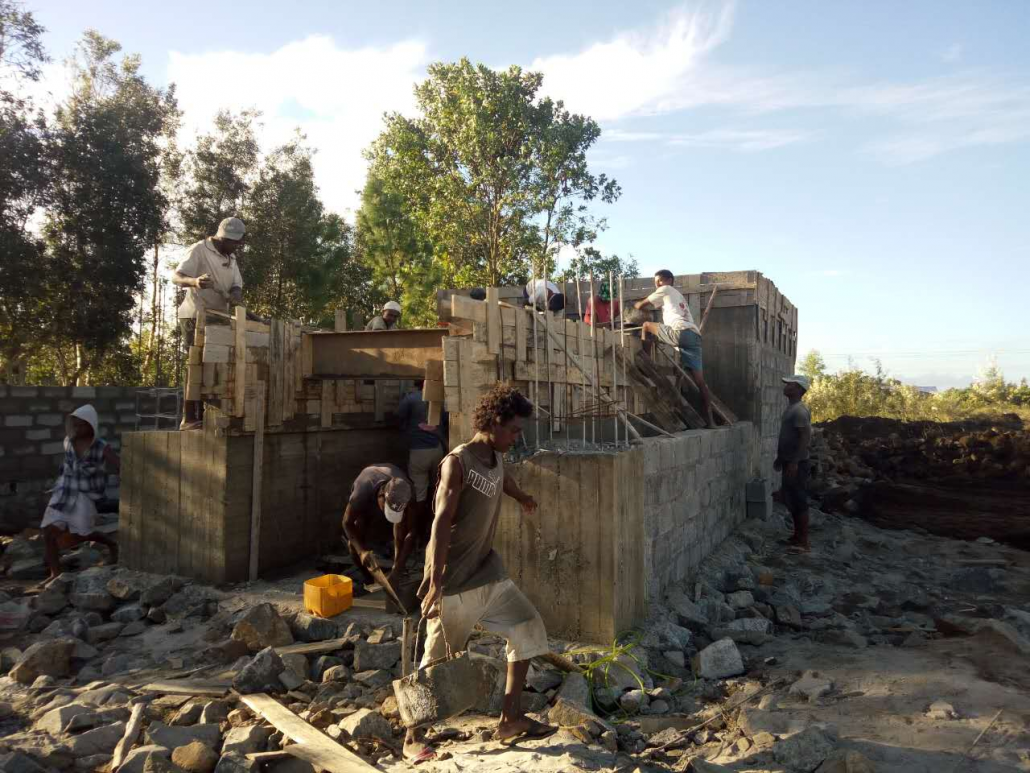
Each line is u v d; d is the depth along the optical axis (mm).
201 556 6727
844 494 13125
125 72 19688
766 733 3842
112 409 10930
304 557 7547
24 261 16734
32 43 16422
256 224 23766
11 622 5914
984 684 4363
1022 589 7625
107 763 3553
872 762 3373
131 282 18609
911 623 6375
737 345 11477
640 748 3861
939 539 10461
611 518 5082
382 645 4855
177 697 4320
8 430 9711
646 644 5312
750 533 9953
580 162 24609
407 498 5707
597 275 24516
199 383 6473
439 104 24781
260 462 6949
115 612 6141
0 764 3299
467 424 5293
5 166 16406
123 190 18219
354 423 8273
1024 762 3365
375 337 7223
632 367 8750
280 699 4375
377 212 32594
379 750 3650
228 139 23391
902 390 29547
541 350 6297
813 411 28391
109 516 9117
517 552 5383
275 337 7219
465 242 24875
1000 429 20969
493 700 4109
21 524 9781
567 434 6410
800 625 6316
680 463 7262
